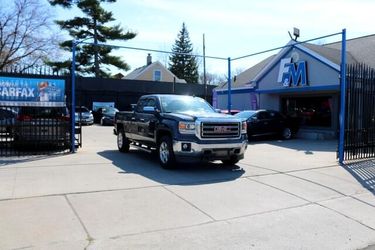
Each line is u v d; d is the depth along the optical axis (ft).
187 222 18.10
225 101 91.30
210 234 16.74
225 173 29.68
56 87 38.70
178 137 29.32
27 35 120.98
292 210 20.58
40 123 39.14
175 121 29.99
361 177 29.27
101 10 123.54
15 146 39.88
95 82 108.99
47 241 15.35
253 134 57.77
